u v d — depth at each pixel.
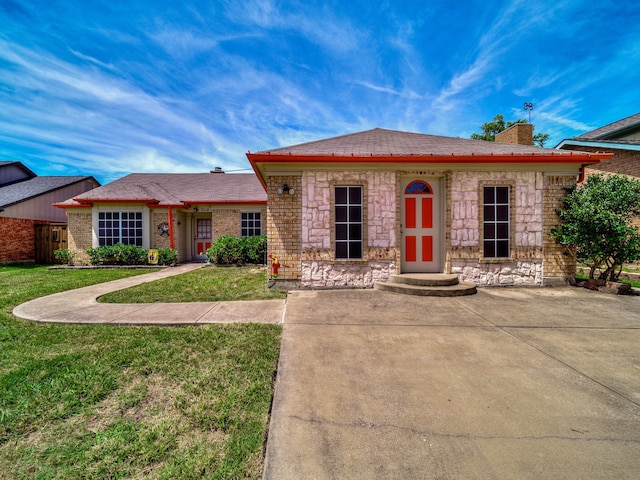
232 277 8.46
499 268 6.73
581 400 2.32
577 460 1.70
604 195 6.03
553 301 5.39
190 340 3.52
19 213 13.17
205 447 1.83
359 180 6.68
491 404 2.27
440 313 4.65
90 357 3.07
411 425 2.02
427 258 6.97
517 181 6.73
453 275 6.54
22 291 6.50
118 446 1.84
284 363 2.95
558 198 6.75
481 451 1.78
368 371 2.79
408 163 6.63
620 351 3.22
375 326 4.04
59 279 8.33
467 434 1.93
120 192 13.03
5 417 2.12
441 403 2.28
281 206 6.70
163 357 3.06
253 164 6.68
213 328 3.93
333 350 3.26
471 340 3.54
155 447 1.83
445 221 6.73
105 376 2.69
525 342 3.47
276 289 6.64
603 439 1.88
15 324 4.17
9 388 2.49
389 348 3.31
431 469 1.64
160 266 11.65
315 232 6.69
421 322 4.21
